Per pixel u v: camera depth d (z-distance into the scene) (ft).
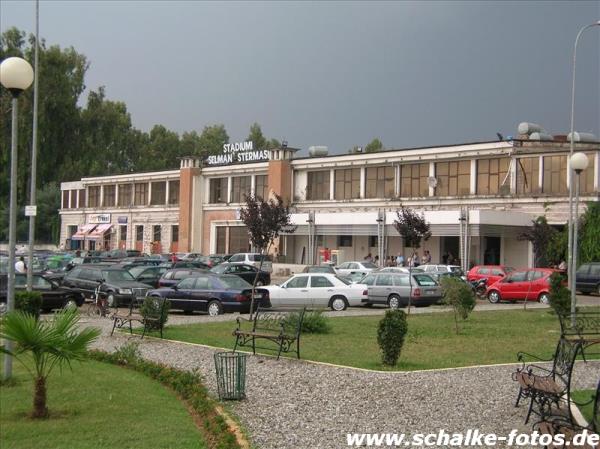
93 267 99.66
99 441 27.71
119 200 256.73
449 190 168.96
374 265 138.31
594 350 53.26
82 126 260.62
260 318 63.62
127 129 327.26
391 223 161.89
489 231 145.38
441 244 168.04
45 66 241.14
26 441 27.78
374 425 30.45
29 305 48.14
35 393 31.65
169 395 35.91
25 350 31.42
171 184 237.04
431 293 93.66
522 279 107.45
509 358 48.34
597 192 143.02
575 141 148.46
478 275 121.19
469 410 33.17
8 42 239.30
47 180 276.62
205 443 27.32
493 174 161.38
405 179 177.99
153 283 107.76
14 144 40.88
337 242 187.32
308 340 57.77
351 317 79.36
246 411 32.86
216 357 37.65
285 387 38.29
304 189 199.72
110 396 35.37
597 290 124.98
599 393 26.04
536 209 150.41
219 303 83.97
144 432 28.96
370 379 40.47
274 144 344.08
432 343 56.44
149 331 61.98
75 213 271.69
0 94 236.22
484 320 75.92
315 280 93.20
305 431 29.43
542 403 29.48
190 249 223.92
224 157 220.84
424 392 37.06
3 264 120.78
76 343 31.89
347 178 191.21
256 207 132.57
